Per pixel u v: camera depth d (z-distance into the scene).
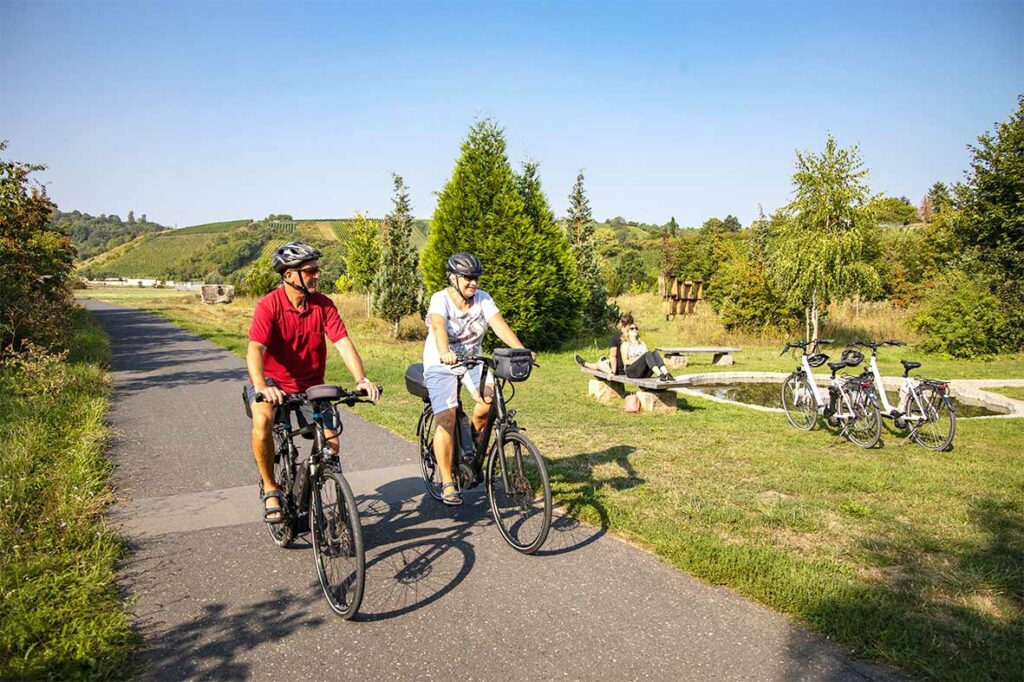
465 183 17.45
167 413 8.85
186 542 4.52
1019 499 5.33
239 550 4.40
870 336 20.27
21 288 12.56
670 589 3.84
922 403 7.36
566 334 19.05
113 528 4.67
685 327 22.09
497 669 3.04
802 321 21.14
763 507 5.09
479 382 4.63
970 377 13.22
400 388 11.06
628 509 5.01
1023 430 8.12
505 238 17.11
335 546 3.62
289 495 4.11
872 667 3.04
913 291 30.47
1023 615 3.44
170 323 25.30
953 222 18.92
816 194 19.16
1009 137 17.45
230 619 3.50
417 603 3.68
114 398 9.92
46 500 4.96
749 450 6.98
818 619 3.40
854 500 5.35
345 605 3.53
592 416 8.93
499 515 4.64
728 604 3.66
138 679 2.95
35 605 3.41
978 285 17.09
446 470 4.55
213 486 5.75
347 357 4.12
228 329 23.50
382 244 21.19
